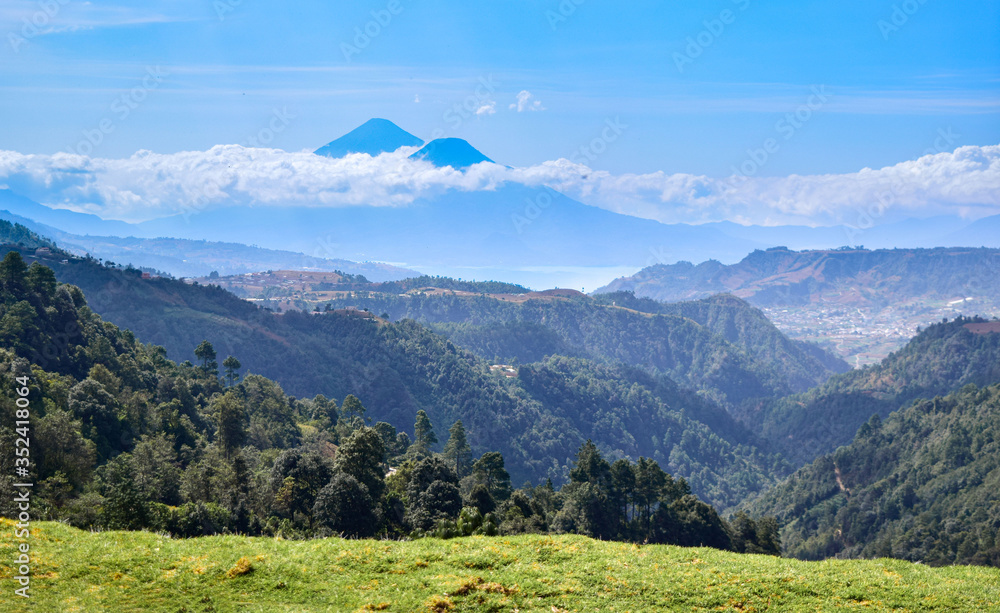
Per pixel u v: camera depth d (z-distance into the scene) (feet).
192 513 179.93
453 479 249.55
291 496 231.91
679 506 287.07
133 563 77.61
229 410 315.37
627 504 294.87
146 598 70.79
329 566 80.33
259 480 246.88
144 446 260.01
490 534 102.53
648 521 290.35
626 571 81.76
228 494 219.61
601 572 81.35
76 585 71.82
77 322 377.71
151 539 85.40
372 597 72.95
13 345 308.19
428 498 229.45
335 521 212.43
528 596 74.90
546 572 80.84
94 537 84.12
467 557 83.97
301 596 73.15
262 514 224.94
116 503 160.35
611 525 279.28
